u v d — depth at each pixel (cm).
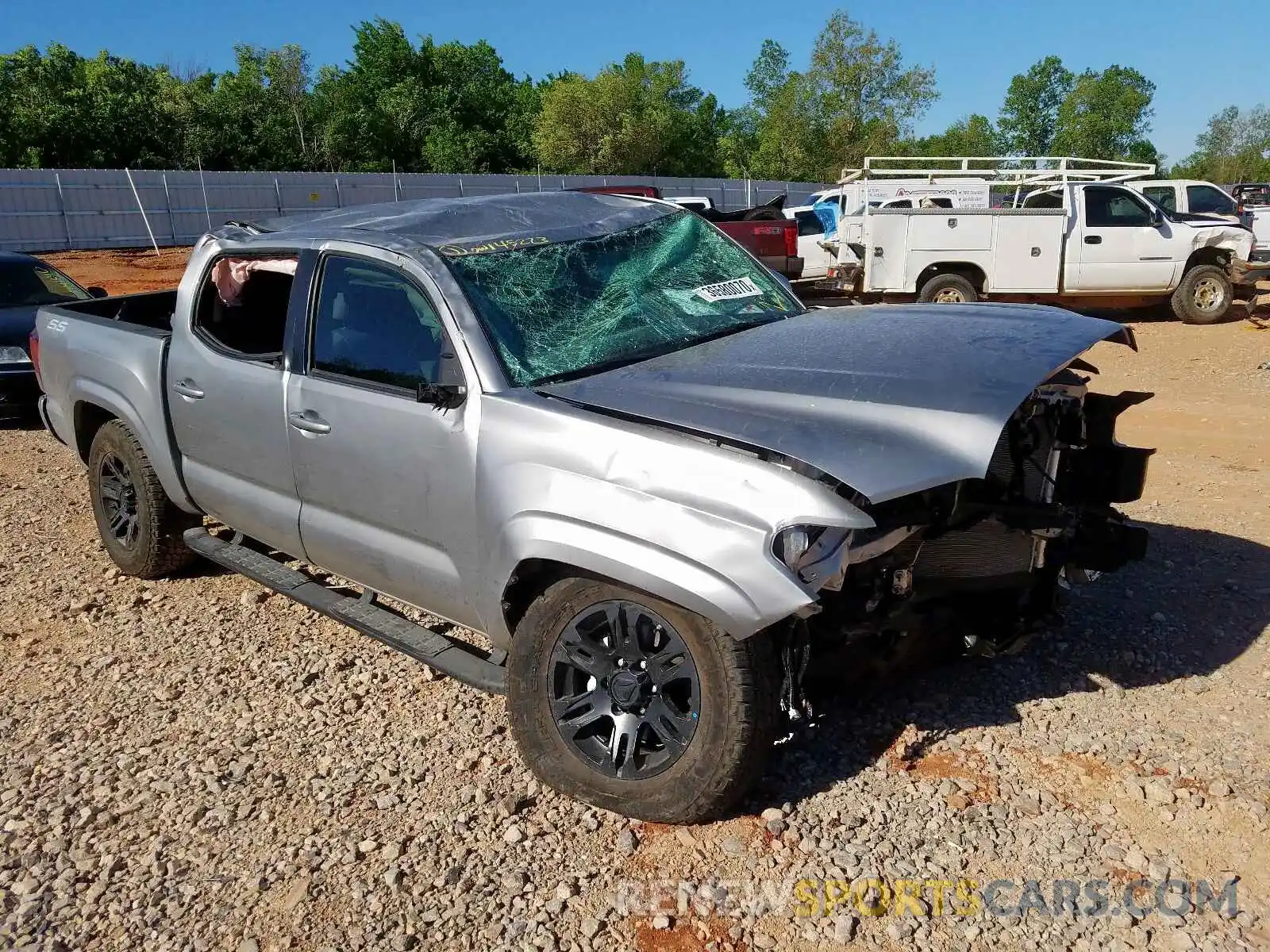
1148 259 1473
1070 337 364
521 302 374
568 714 333
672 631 306
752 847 309
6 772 375
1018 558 355
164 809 347
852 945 271
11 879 316
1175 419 873
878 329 392
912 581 329
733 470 291
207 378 455
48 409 593
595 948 276
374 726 396
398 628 399
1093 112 7306
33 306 995
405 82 6525
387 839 324
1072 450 381
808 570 283
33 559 593
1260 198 2798
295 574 460
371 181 4016
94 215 3416
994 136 7725
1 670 456
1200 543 550
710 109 7556
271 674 443
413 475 365
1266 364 1094
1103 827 312
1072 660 417
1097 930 272
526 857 312
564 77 7550
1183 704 382
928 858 301
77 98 4972
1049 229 1430
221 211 3694
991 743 358
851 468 285
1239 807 318
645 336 389
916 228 1449
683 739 311
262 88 6116
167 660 459
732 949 273
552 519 319
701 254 452
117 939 289
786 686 303
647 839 317
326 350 402
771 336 395
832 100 5569
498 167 6700
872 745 360
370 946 280
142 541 531
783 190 5038
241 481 458
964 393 314
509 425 334
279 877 310
